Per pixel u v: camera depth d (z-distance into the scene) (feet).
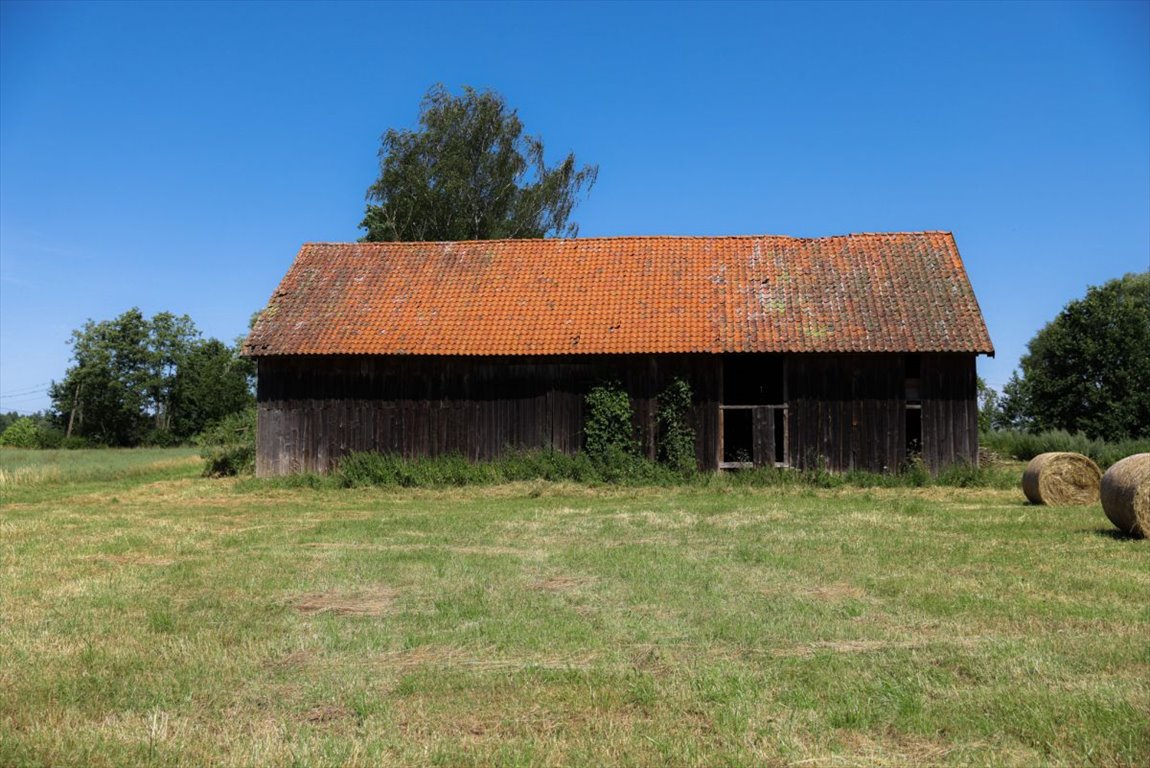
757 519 50.78
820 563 35.88
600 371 79.25
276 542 44.65
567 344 78.02
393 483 77.30
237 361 252.83
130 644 25.14
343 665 23.20
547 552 40.06
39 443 233.96
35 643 25.32
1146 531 42.01
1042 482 59.57
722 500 63.72
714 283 83.76
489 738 18.31
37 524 53.67
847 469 76.59
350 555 39.75
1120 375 115.75
